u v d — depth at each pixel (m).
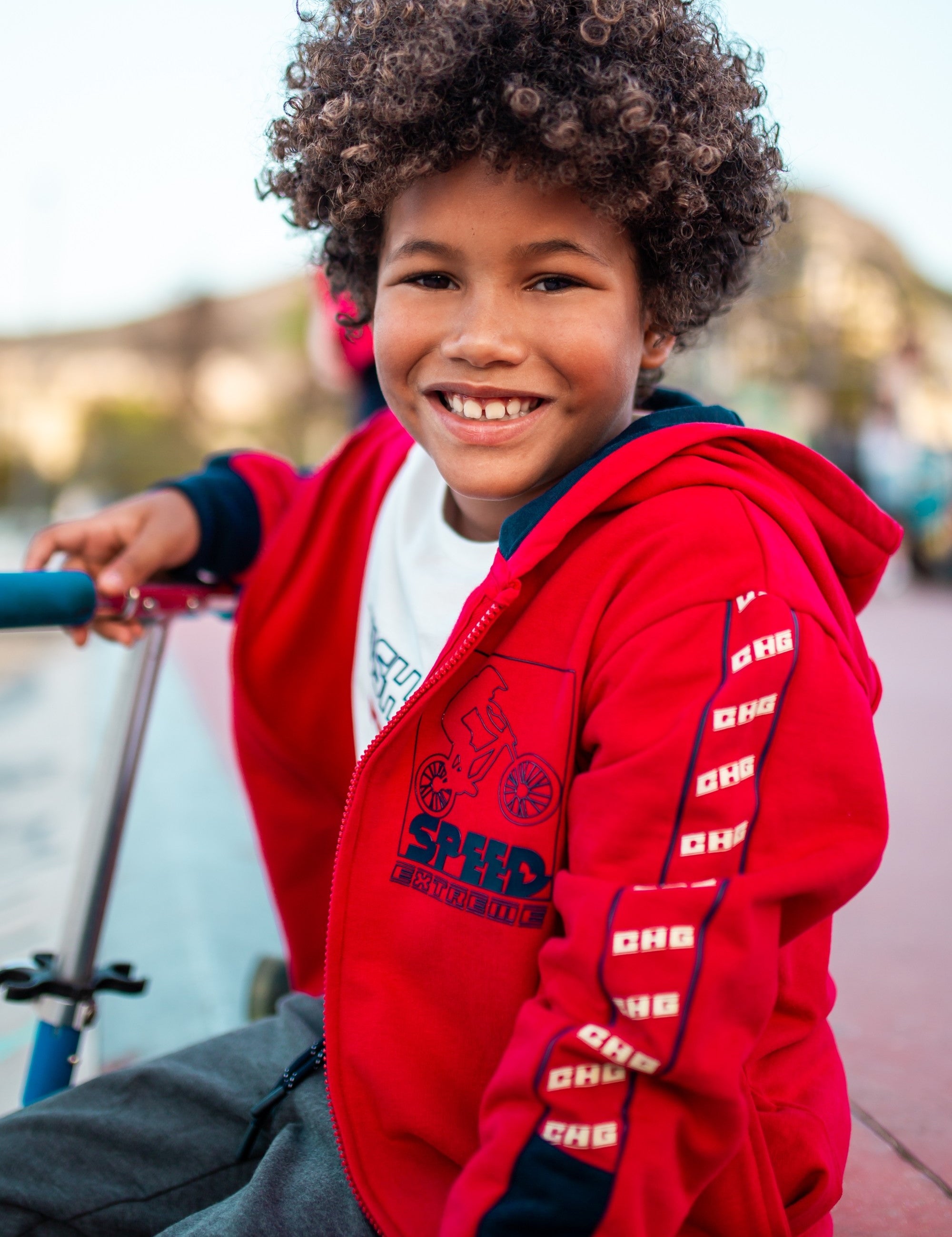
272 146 1.04
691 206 0.89
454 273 0.87
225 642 6.09
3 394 46.72
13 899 2.01
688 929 0.66
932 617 6.75
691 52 0.90
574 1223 0.64
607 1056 0.65
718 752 0.70
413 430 0.94
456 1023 0.79
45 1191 0.87
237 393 49.75
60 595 0.83
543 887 0.78
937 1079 1.24
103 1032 1.54
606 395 0.89
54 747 3.41
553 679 0.81
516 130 0.82
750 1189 0.73
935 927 1.68
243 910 1.94
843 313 15.16
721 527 0.78
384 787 0.85
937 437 10.28
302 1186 0.80
